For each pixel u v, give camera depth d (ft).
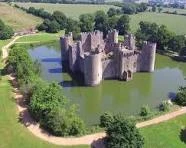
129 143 237.04
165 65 505.66
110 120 274.77
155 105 350.23
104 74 419.33
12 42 634.84
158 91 392.47
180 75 455.63
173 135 274.77
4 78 397.19
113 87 401.70
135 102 361.92
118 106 352.08
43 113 280.92
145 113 304.91
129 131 241.96
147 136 268.41
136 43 593.42
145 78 434.30
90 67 387.55
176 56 547.90
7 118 291.99
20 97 339.16
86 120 315.78
